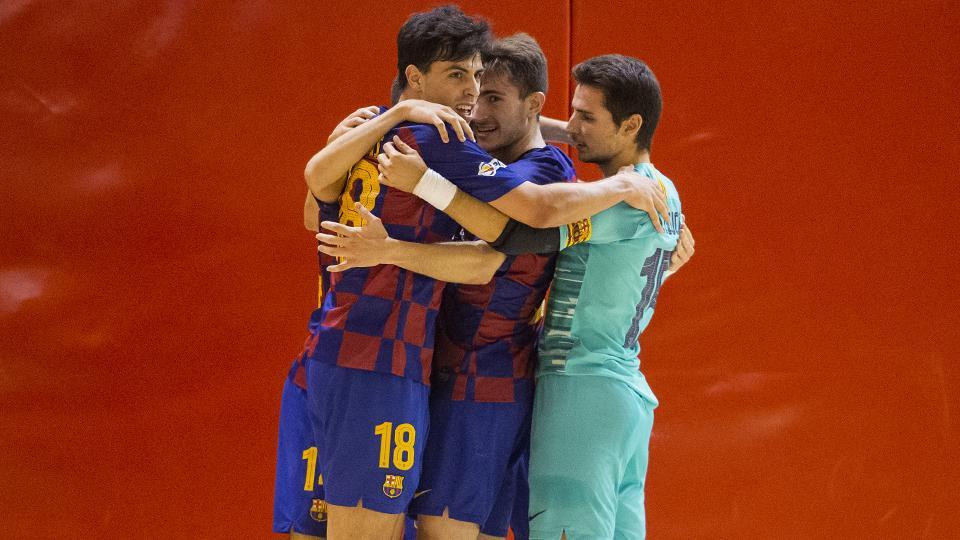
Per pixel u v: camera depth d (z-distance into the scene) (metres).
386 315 7.46
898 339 12.03
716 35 12.05
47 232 11.41
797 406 11.93
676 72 12.02
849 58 12.10
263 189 11.60
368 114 7.75
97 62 11.49
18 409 11.30
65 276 11.41
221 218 11.55
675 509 11.80
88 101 11.49
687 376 11.92
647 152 8.52
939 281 12.06
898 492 11.90
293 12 11.67
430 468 7.89
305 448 8.07
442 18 7.64
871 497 11.88
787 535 11.83
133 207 11.48
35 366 11.33
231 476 11.45
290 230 11.62
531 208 7.28
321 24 11.70
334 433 7.41
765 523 11.83
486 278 7.56
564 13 11.91
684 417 11.88
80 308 11.39
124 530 11.32
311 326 8.06
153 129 11.52
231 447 11.47
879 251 12.05
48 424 11.31
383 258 7.24
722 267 11.98
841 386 11.96
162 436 11.41
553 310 8.06
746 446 11.88
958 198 12.12
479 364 7.96
